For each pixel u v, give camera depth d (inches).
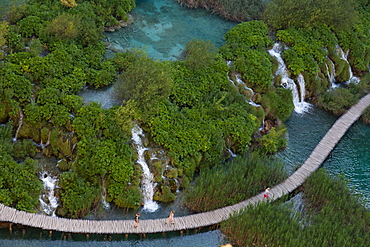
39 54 1670.8
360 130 1804.9
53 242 1237.7
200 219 1326.3
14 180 1300.4
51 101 1492.4
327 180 1466.5
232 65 1830.7
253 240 1272.1
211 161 1514.5
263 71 1814.7
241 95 1721.2
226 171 1504.7
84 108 1494.8
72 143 1434.5
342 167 1617.9
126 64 1737.2
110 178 1371.8
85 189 1328.7
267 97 1779.0
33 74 1563.7
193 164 1477.6
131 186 1376.7
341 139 1742.1
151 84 1540.4
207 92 1696.6
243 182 1430.9
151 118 1521.9
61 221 1256.8
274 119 1768.0
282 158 1609.3
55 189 1339.8
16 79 1501.0
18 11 1780.3
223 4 2209.6
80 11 1902.1
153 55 1875.0
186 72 1731.1
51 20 1806.1
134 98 1525.6
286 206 1364.4
